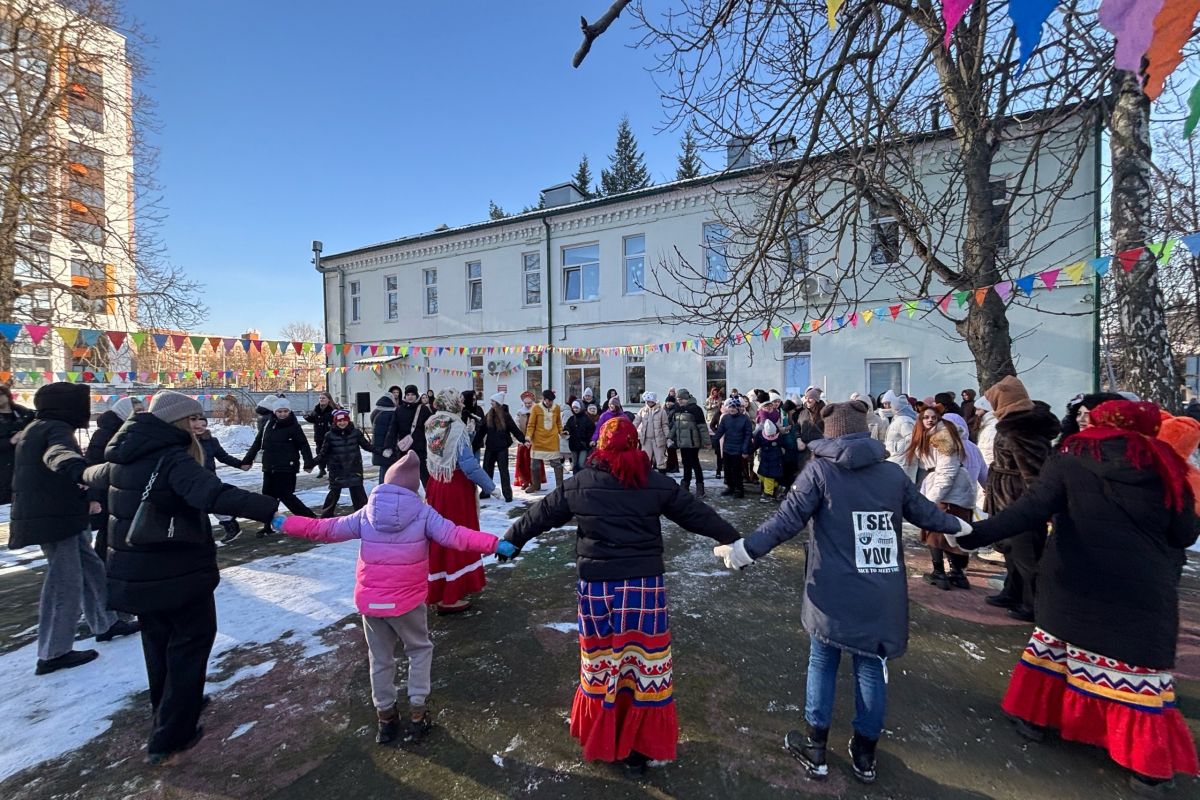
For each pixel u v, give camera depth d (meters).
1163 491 2.28
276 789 2.38
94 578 3.79
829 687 2.43
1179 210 7.01
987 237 5.86
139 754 2.63
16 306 11.05
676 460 10.34
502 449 8.27
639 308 15.37
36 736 2.77
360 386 20.84
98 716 2.95
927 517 2.42
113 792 2.38
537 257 17.19
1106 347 10.14
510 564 5.45
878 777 2.39
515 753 2.60
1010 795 2.28
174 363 18.80
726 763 2.51
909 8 4.18
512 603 4.43
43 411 3.44
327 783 2.41
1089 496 2.38
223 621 4.10
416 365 19.41
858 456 2.37
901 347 12.07
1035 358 10.86
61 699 3.11
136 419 2.58
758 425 8.12
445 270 18.70
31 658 3.64
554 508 2.53
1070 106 5.66
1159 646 2.25
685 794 2.31
